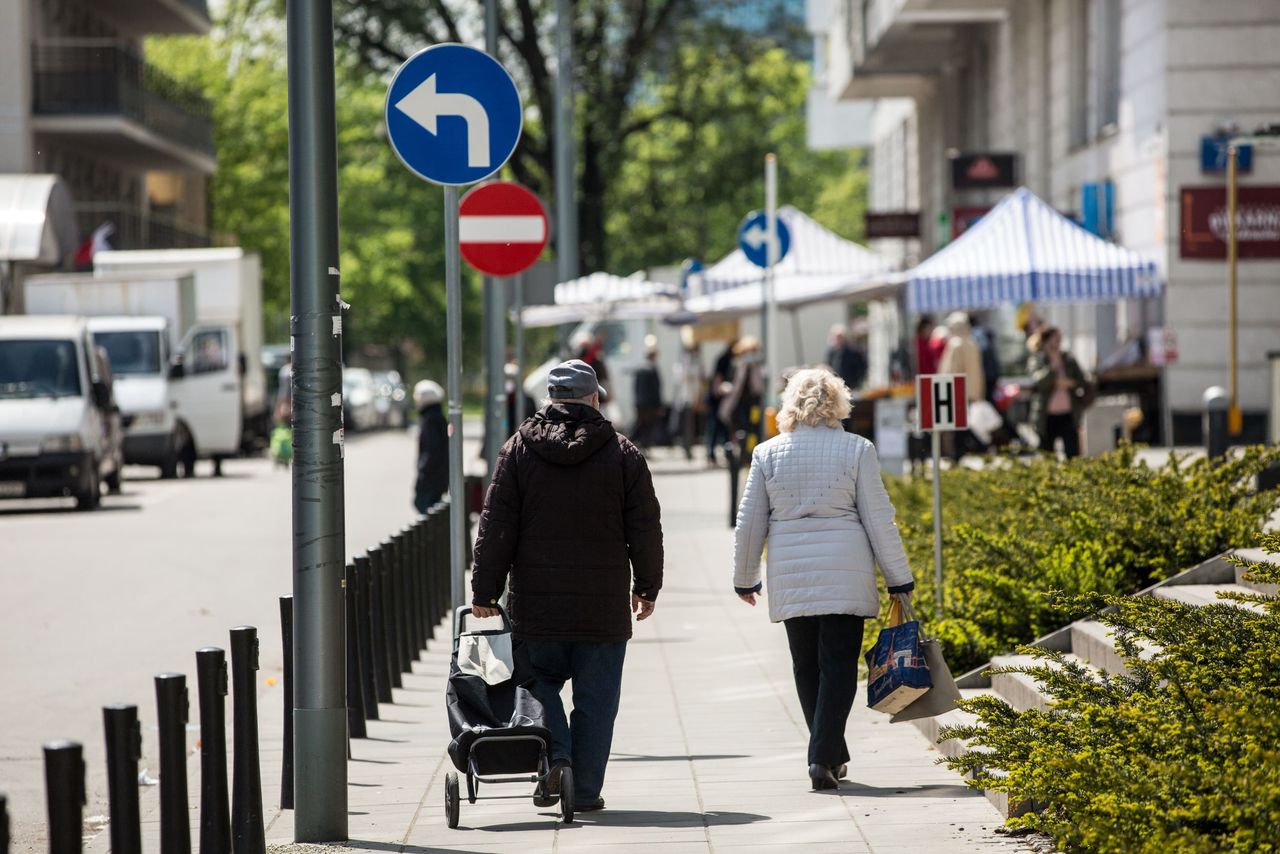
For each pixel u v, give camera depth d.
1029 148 93.56
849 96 133.88
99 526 61.19
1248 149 67.88
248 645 17.72
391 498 74.81
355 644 25.39
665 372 107.50
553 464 19.89
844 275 71.69
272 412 128.50
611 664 20.12
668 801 20.55
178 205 160.38
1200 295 67.88
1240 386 68.19
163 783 15.41
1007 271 54.78
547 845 18.39
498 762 19.23
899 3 99.50
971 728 18.75
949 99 119.25
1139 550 26.59
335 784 18.81
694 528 56.31
